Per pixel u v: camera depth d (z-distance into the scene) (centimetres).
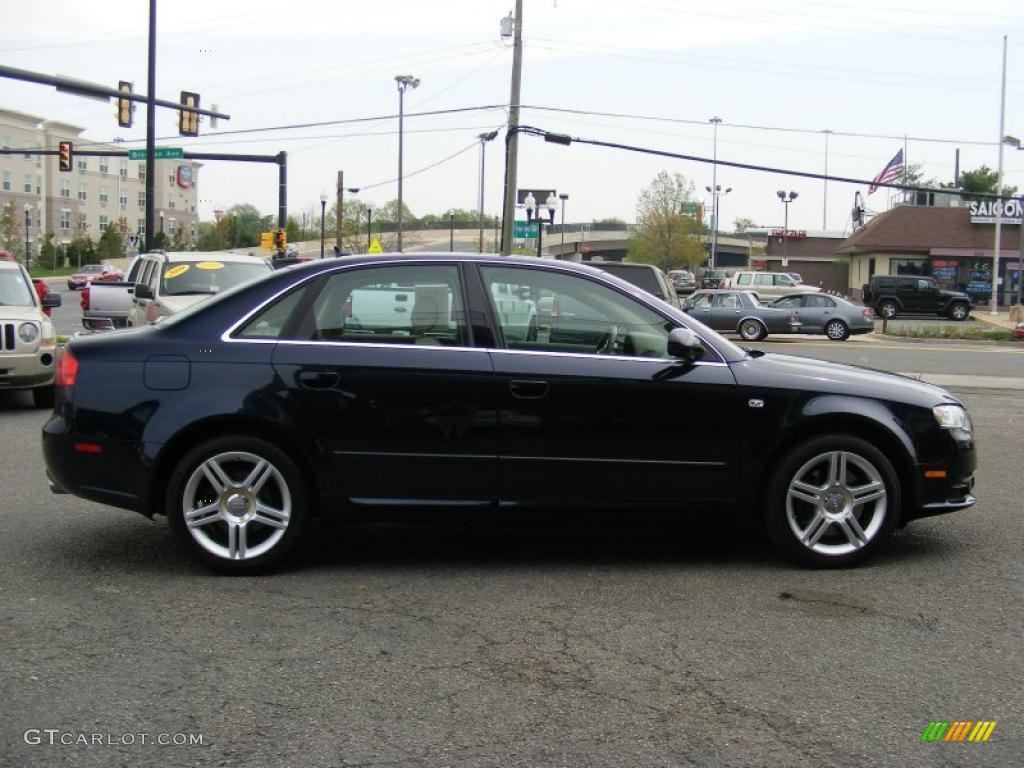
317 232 10000
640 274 1473
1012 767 336
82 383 530
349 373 527
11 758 337
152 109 2661
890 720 370
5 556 570
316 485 533
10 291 1169
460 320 542
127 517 663
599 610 487
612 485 539
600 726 362
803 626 466
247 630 455
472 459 532
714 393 538
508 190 3080
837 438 544
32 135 10200
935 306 4241
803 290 4238
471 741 350
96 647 433
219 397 522
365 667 414
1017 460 907
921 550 597
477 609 487
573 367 535
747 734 357
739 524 657
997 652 436
